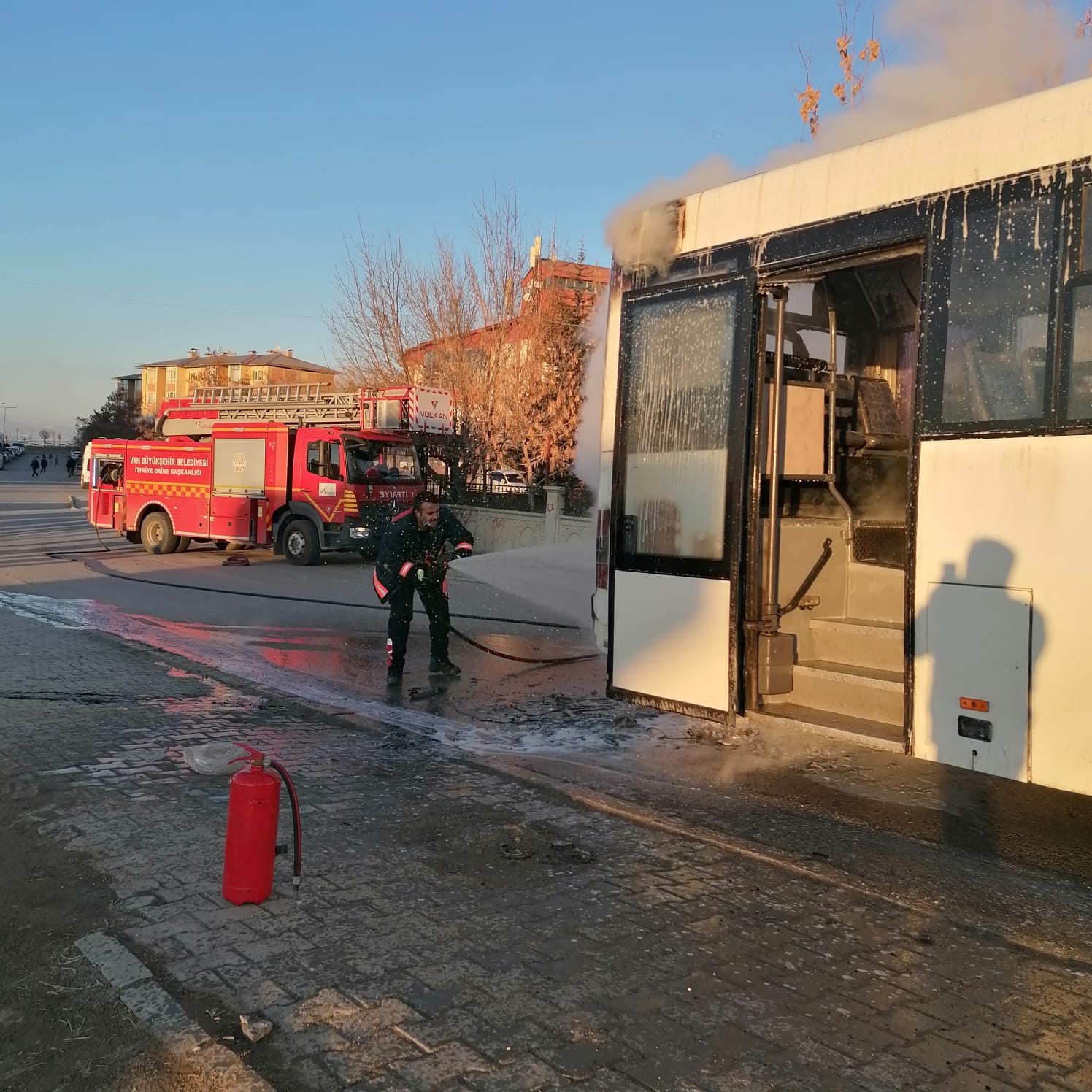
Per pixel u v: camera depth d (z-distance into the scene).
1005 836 5.02
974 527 4.38
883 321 6.85
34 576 16.25
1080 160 4.11
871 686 5.52
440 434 20.19
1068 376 4.09
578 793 5.36
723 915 3.90
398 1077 2.75
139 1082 2.73
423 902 3.93
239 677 8.54
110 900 3.90
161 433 23.72
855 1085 2.77
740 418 5.57
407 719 7.21
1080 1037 3.06
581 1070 2.80
